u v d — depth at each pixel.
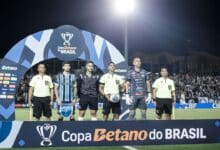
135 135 10.70
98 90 14.54
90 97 14.37
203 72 41.72
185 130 10.98
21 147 10.18
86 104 14.37
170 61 44.62
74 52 16.28
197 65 42.75
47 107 13.92
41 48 16.09
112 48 16.67
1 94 15.94
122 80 14.76
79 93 14.55
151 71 39.62
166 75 14.82
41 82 13.86
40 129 10.27
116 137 10.62
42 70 13.91
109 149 10.49
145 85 15.27
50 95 14.01
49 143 10.29
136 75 15.19
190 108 33.53
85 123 10.47
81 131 10.45
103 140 10.57
